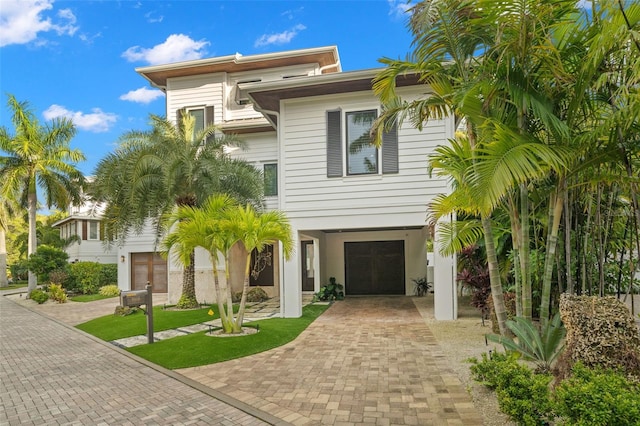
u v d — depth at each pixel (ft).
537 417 10.57
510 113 16.40
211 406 15.37
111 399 16.52
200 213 27.09
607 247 21.16
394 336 26.58
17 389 18.25
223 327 27.37
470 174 14.98
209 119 54.70
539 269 24.02
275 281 52.90
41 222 121.19
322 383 17.46
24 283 113.50
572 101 14.75
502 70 15.06
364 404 14.96
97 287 68.03
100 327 34.09
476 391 15.84
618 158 14.79
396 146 34.12
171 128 40.91
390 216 33.99
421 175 33.60
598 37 12.92
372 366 19.77
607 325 12.94
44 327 36.52
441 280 32.86
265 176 48.11
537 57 14.49
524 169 12.62
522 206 17.40
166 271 61.72
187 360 21.68
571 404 9.54
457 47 17.04
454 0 15.67
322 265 52.85
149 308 26.48
